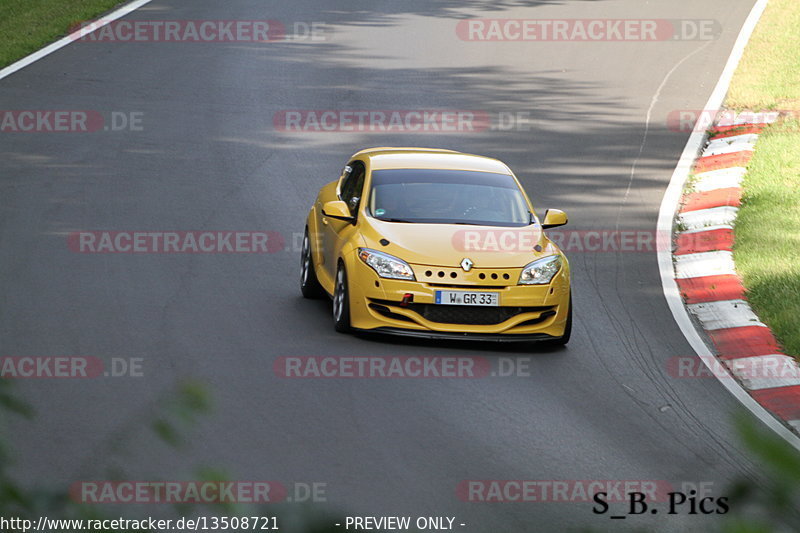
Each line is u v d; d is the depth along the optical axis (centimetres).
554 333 3362
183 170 5681
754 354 3378
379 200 3628
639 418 2730
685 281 4244
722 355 3388
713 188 5597
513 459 2364
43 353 3033
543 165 6031
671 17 9925
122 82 7431
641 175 5897
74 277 3909
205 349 3144
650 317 3778
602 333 3575
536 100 7375
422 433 2516
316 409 2655
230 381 2850
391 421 2594
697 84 7825
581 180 5784
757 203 5238
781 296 3903
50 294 3678
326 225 3747
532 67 8238
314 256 3816
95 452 2233
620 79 7962
